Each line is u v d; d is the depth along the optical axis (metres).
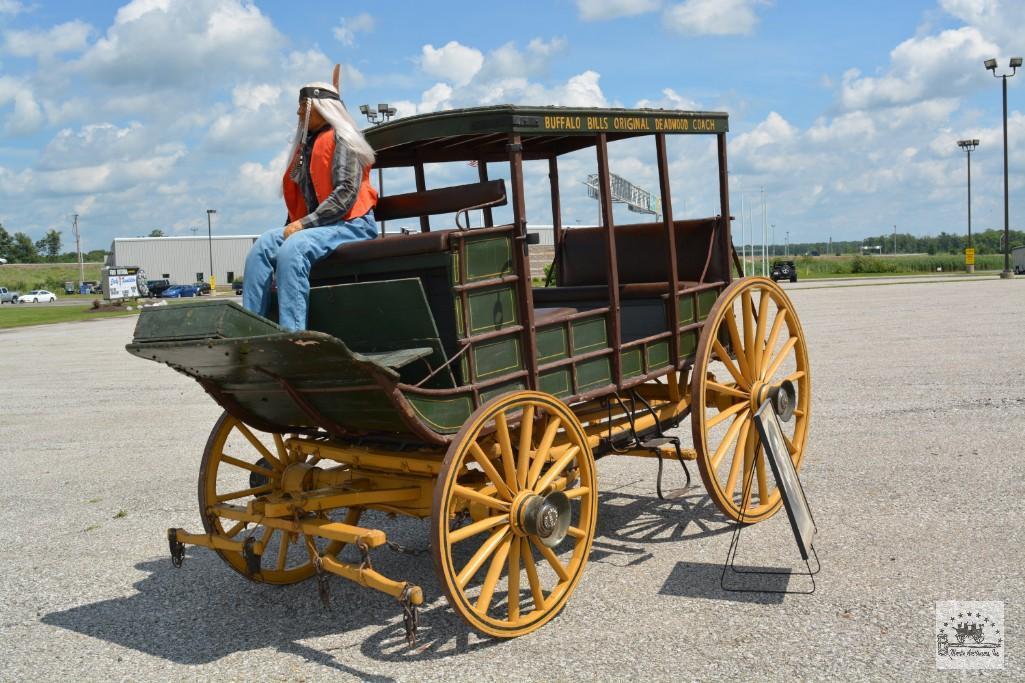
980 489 6.72
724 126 6.41
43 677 4.43
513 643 4.55
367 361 3.98
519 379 4.82
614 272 5.44
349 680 4.22
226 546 5.06
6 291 82.31
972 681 3.86
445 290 4.69
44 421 12.45
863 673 3.98
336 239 4.89
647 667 4.16
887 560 5.38
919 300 28.81
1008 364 12.90
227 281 99.38
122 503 7.84
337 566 4.48
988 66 49.25
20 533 7.04
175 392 14.91
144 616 5.22
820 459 7.93
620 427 5.86
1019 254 67.12
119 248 96.62
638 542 6.09
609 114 5.32
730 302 6.21
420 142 5.83
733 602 4.91
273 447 10.26
